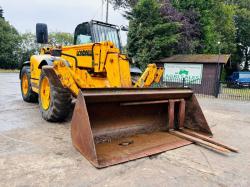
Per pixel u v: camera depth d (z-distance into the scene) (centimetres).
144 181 246
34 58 578
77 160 287
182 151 337
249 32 3084
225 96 1270
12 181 234
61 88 427
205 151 344
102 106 341
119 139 357
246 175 275
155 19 1633
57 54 543
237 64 3244
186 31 1838
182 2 2055
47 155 300
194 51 1995
